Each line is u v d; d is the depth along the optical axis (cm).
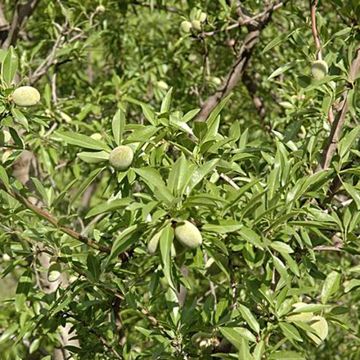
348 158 172
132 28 335
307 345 234
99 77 339
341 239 162
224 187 151
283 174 156
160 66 298
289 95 241
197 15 254
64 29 261
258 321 155
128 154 149
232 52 300
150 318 168
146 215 135
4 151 178
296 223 151
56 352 219
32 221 171
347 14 172
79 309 167
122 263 164
